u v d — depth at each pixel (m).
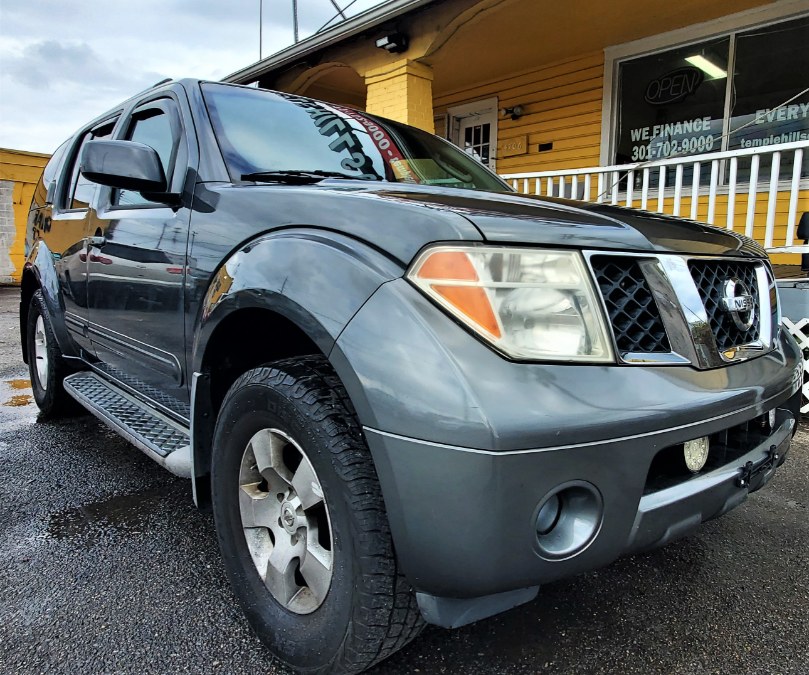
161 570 2.21
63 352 3.58
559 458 1.26
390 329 1.34
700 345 1.59
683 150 7.17
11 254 12.58
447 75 8.88
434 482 1.27
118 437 3.70
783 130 6.40
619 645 1.82
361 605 1.42
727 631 1.89
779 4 6.23
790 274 4.71
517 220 1.49
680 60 7.08
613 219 1.73
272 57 8.39
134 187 2.20
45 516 2.63
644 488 1.46
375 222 1.52
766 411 1.72
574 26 6.96
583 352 1.39
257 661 1.74
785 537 2.49
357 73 8.12
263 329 1.95
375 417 1.33
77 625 1.89
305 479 1.58
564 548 1.33
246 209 1.89
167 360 2.28
